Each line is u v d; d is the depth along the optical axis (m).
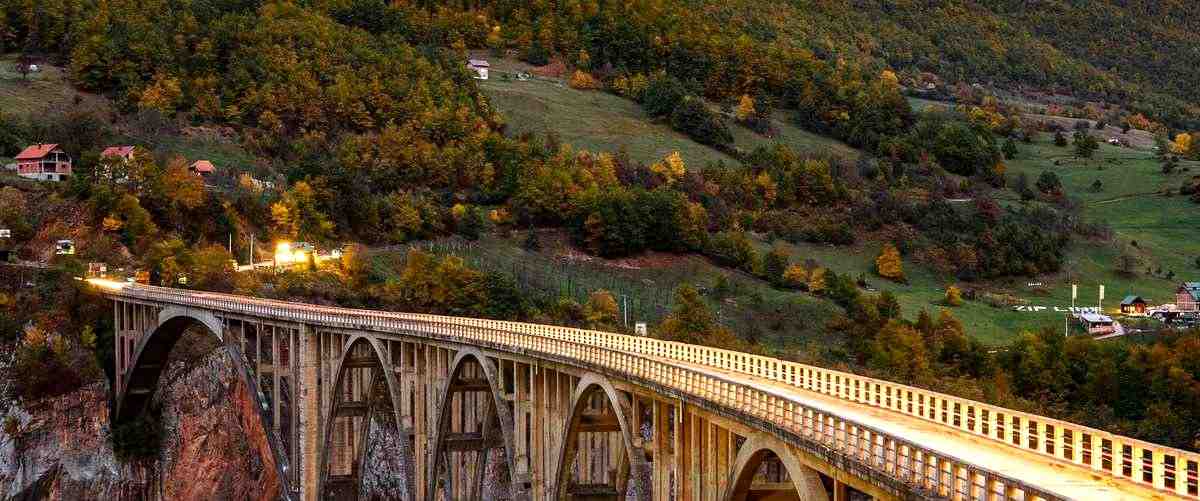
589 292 182.62
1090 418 117.00
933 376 136.00
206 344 138.62
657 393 56.97
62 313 136.88
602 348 62.94
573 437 68.06
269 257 182.88
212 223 182.50
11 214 163.88
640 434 60.97
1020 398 127.88
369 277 175.12
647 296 186.00
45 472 125.00
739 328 169.12
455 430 95.31
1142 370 124.50
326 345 100.25
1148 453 68.94
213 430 134.62
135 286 139.38
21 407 125.44
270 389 119.69
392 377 90.31
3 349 130.00
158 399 135.50
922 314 159.75
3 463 122.75
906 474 37.22
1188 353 125.81
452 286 165.00
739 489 50.16
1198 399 118.00
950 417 47.97
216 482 133.50
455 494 93.44
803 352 150.88
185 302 117.06
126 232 169.12
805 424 43.53
